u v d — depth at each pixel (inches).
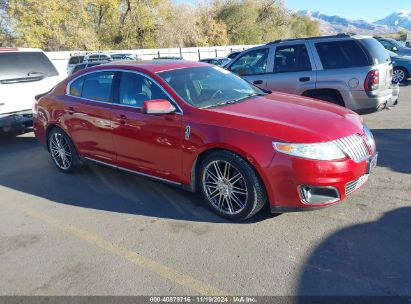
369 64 253.1
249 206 146.3
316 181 134.0
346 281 114.3
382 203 160.9
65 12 1300.4
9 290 121.4
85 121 199.9
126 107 180.9
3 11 1215.6
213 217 159.6
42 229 160.1
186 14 1679.4
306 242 136.0
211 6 1923.0
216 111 155.2
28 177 226.7
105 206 177.9
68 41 1301.7
